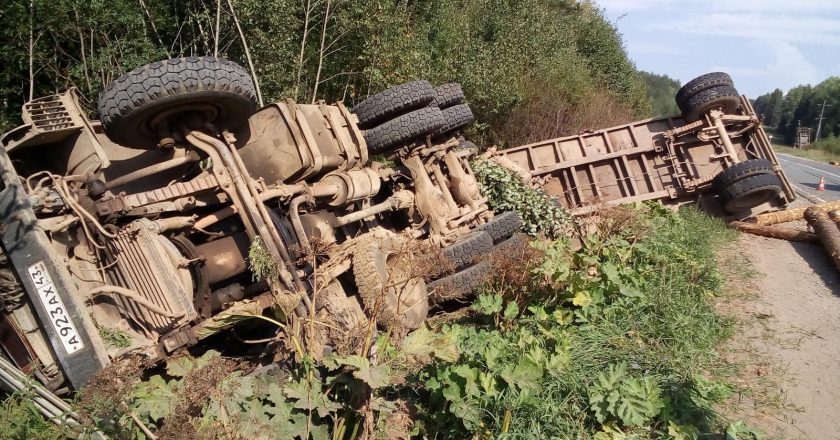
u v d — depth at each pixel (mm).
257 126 5879
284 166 5812
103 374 3529
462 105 8508
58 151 4867
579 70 19141
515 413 4473
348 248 5199
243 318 4125
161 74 4438
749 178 10219
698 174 11047
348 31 11477
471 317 6762
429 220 7660
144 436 3627
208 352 3959
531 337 5285
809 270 8469
